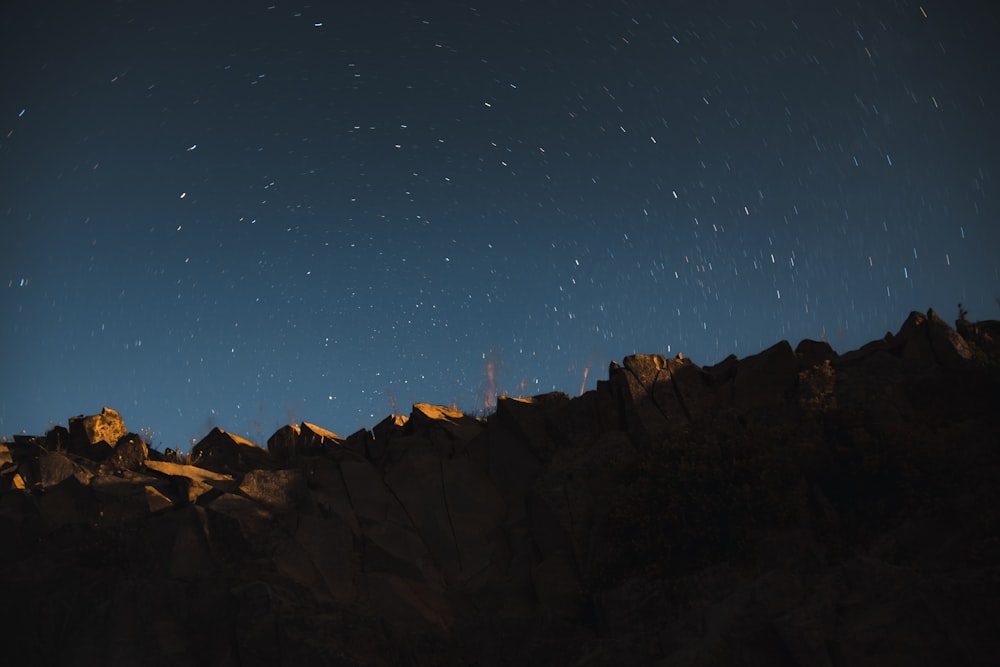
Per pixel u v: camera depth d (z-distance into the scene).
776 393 12.52
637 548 10.95
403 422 15.36
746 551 10.51
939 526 10.06
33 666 11.63
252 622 11.06
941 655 8.46
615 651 10.10
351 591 11.87
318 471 13.62
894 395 11.74
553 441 13.22
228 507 12.38
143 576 12.02
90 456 14.59
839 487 11.12
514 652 11.23
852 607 9.13
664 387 12.81
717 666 9.12
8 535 12.79
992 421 11.12
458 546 12.53
